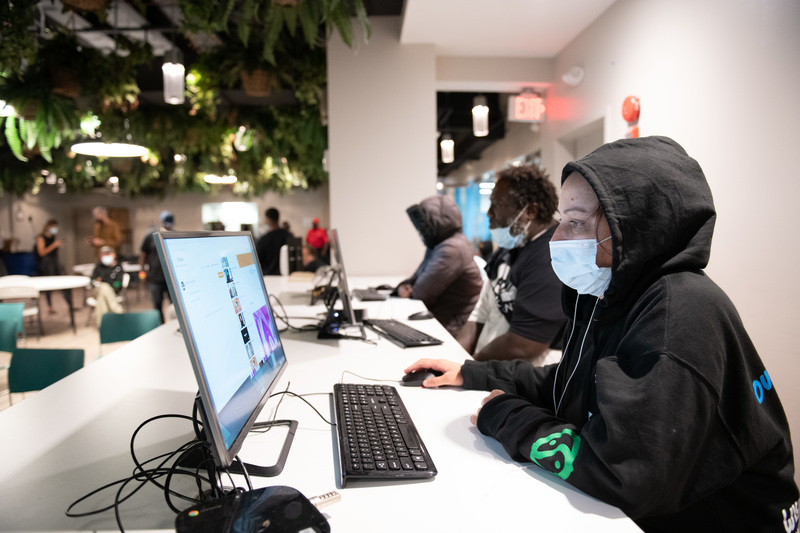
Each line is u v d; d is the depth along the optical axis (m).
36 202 12.92
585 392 0.97
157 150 6.65
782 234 2.11
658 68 2.98
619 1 3.40
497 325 2.06
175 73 3.83
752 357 0.80
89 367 1.55
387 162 4.22
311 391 1.29
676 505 0.74
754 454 0.75
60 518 0.72
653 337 0.76
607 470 0.73
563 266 0.94
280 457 0.89
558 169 4.64
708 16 2.53
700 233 0.83
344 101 4.20
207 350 0.73
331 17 2.85
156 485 0.79
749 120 2.28
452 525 0.70
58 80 3.81
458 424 1.07
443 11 3.59
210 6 3.27
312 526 0.61
